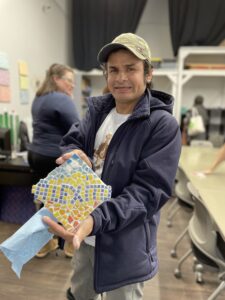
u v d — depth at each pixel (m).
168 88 5.69
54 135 2.04
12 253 0.64
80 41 5.01
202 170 2.59
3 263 2.06
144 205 0.82
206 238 1.50
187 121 4.82
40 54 3.73
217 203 1.64
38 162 2.10
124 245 0.90
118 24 4.86
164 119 0.88
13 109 3.03
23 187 2.64
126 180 0.90
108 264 0.91
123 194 0.83
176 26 4.85
